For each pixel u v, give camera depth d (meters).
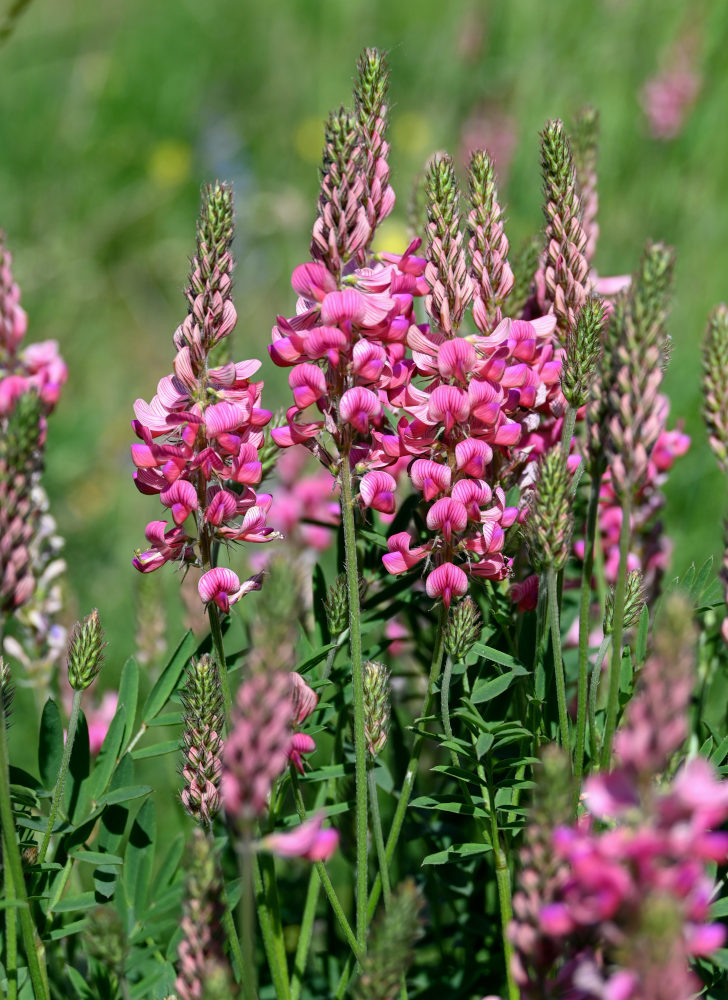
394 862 1.02
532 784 0.92
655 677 0.81
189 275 0.92
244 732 0.83
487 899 1.00
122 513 1.70
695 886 0.81
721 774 0.93
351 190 0.90
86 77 2.39
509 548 0.95
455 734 0.97
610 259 1.58
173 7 2.59
